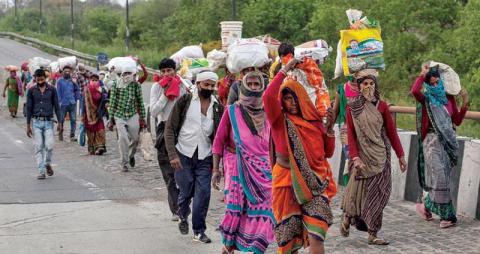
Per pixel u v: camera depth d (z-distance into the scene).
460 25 36.84
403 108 11.15
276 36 60.72
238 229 7.78
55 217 10.65
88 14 102.38
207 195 8.95
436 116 9.27
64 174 14.53
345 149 8.90
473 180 9.81
